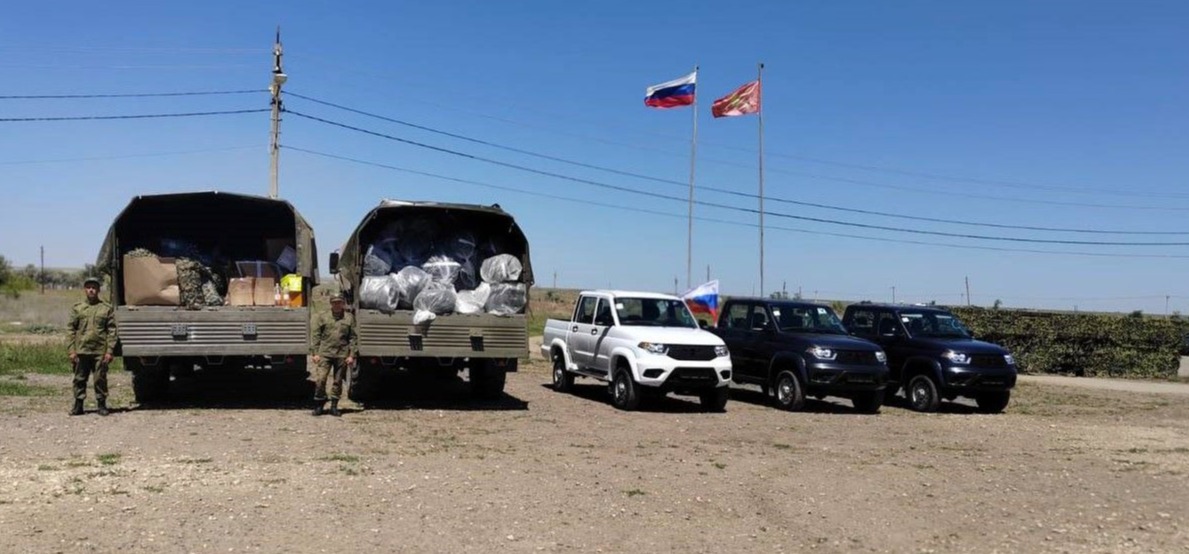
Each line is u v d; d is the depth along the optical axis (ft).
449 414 48.24
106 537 22.98
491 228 52.90
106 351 43.60
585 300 60.59
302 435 39.37
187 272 47.32
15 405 46.57
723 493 30.86
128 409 46.16
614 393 53.62
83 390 43.57
